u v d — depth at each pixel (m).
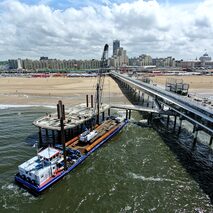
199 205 33.03
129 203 33.31
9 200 33.81
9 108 94.50
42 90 138.50
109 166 44.81
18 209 31.94
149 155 50.06
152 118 80.62
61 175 39.16
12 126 69.88
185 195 35.38
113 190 36.66
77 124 56.25
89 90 137.88
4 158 47.00
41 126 54.16
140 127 70.50
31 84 169.75
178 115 67.31
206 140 60.09
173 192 36.16
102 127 65.38
